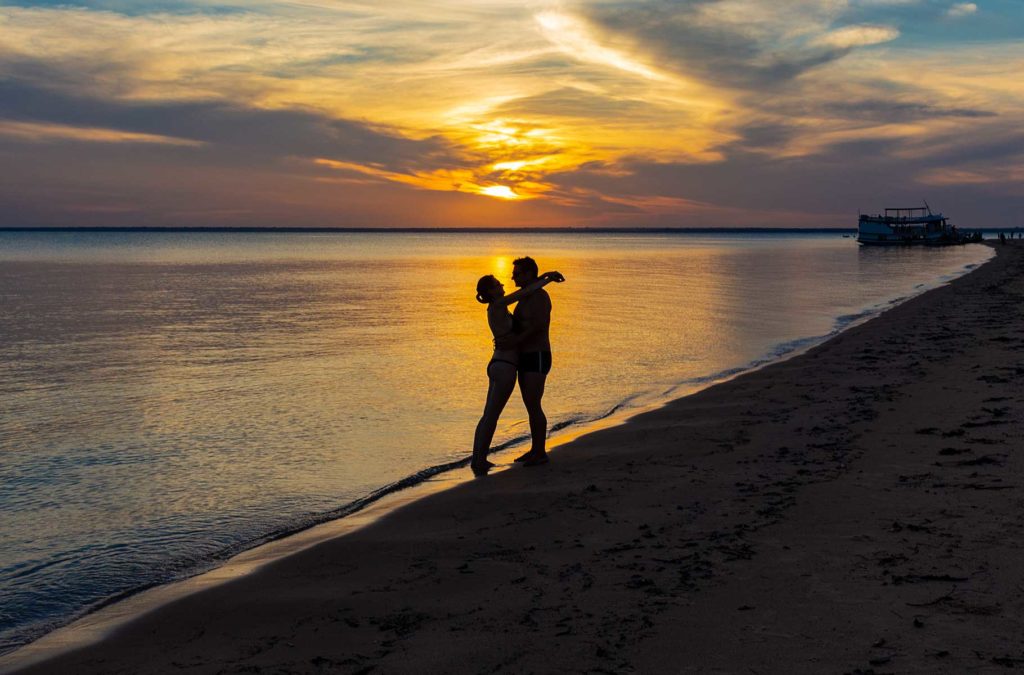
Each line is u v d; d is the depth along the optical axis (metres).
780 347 20.67
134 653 4.87
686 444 9.69
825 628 4.44
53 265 88.50
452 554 6.29
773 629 4.47
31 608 5.92
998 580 4.96
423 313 32.78
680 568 5.55
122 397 14.84
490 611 5.05
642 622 4.69
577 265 86.38
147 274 68.56
